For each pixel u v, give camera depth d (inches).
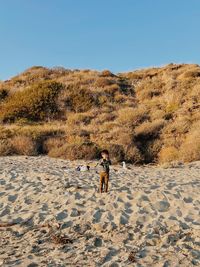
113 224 283.0
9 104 1103.0
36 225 290.2
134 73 1545.3
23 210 329.1
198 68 1382.9
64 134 841.5
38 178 449.4
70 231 273.0
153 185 396.8
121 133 817.5
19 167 549.3
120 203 326.6
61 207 326.6
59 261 215.8
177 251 230.5
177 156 708.7
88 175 476.4
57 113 1067.3
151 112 1031.0
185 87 1198.3
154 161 725.9
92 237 260.5
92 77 1368.1
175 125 864.3
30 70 1536.7
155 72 1476.4
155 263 212.2
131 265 207.9
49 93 1141.1
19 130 828.6
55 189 383.9
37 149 754.2
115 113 1048.2
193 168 600.4
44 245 246.5
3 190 398.3
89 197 349.7
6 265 208.1
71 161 650.8
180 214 302.2
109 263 209.2
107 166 364.2
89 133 854.5
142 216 295.7
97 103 1149.7
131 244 246.5
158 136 845.8
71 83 1249.4
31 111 1059.3
